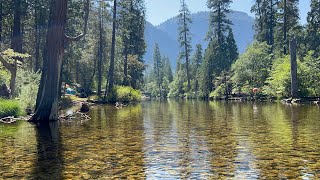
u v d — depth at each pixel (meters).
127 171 6.79
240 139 10.31
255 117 17.33
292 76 32.12
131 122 15.66
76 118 17.61
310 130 12.04
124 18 42.88
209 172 6.66
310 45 46.19
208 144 9.55
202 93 57.62
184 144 9.61
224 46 58.34
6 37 36.47
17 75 25.50
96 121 16.12
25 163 7.44
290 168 6.86
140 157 7.99
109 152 8.56
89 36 46.50
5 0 31.38
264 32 54.91
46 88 16.09
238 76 44.25
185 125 14.21
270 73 40.75
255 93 41.28
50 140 10.41
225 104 32.91
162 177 6.37
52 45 16.16
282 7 48.47
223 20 58.81
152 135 11.35
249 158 7.76
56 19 16.16
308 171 6.62
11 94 21.70
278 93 36.22
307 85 33.22
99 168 7.01
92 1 30.31
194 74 74.38
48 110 15.97
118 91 36.34
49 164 7.35
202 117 18.00
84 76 48.34
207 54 59.91
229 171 6.71
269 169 6.80
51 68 16.16
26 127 13.65
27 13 35.38
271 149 8.72
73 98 37.88
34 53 40.75
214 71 56.12
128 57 48.06
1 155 8.25
